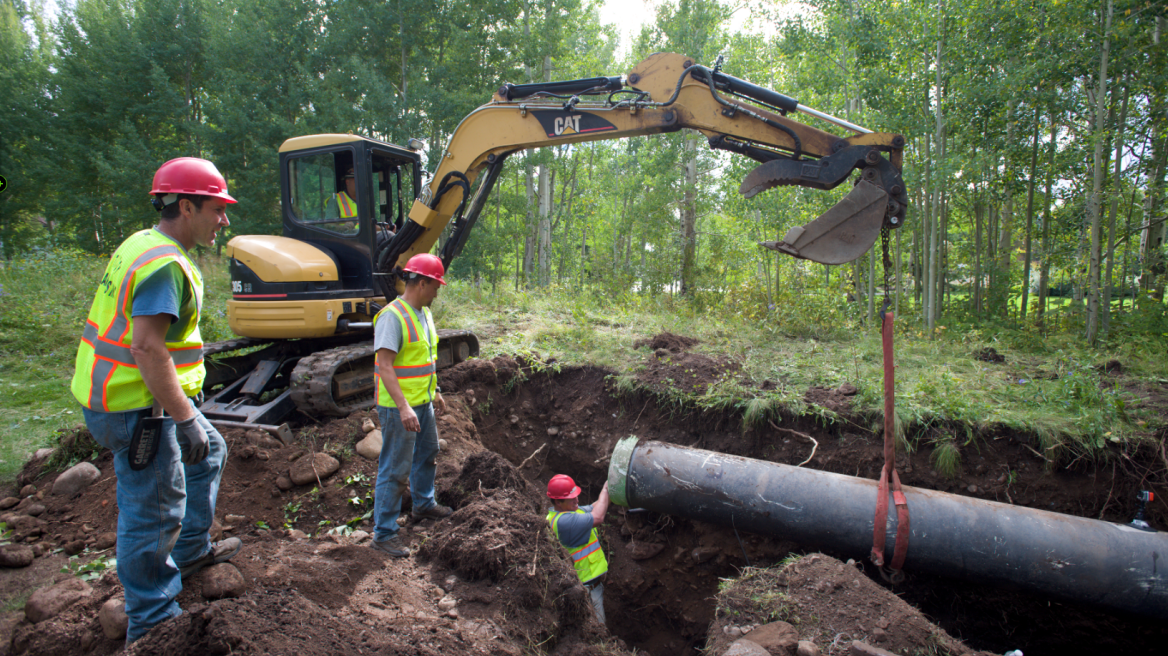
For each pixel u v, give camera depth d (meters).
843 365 6.48
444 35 17.47
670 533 5.51
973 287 12.52
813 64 10.63
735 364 6.47
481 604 2.98
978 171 8.81
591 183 24.45
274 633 2.25
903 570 4.54
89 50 21.52
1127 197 9.34
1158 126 8.61
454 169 5.09
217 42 19.22
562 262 22.11
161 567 2.51
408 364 3.43
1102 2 7.49
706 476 4.61
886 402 3.68
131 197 20.02
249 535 3.64
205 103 20.55
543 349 7.13
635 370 6.30
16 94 22.06
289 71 19.30
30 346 7.64
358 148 5.26
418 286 3.42
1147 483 4.50
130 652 2.11
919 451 5.02
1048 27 8.06
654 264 15.26
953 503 4.05
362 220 5.32
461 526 3.41
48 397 6.09
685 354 6.75
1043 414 4.97
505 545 3.23
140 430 2.33
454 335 6.12
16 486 4.27
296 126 17.61
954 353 7.03
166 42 21.83
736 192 12.59
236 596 2.80
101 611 2.66
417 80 16.14
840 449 5.17
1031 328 8.60
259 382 5.07
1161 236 10.41
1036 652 4.52
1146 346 7.17
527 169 17.41
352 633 2.50
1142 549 3.67
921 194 10.51
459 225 5.32
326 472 4.14
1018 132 9.67
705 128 4.19
